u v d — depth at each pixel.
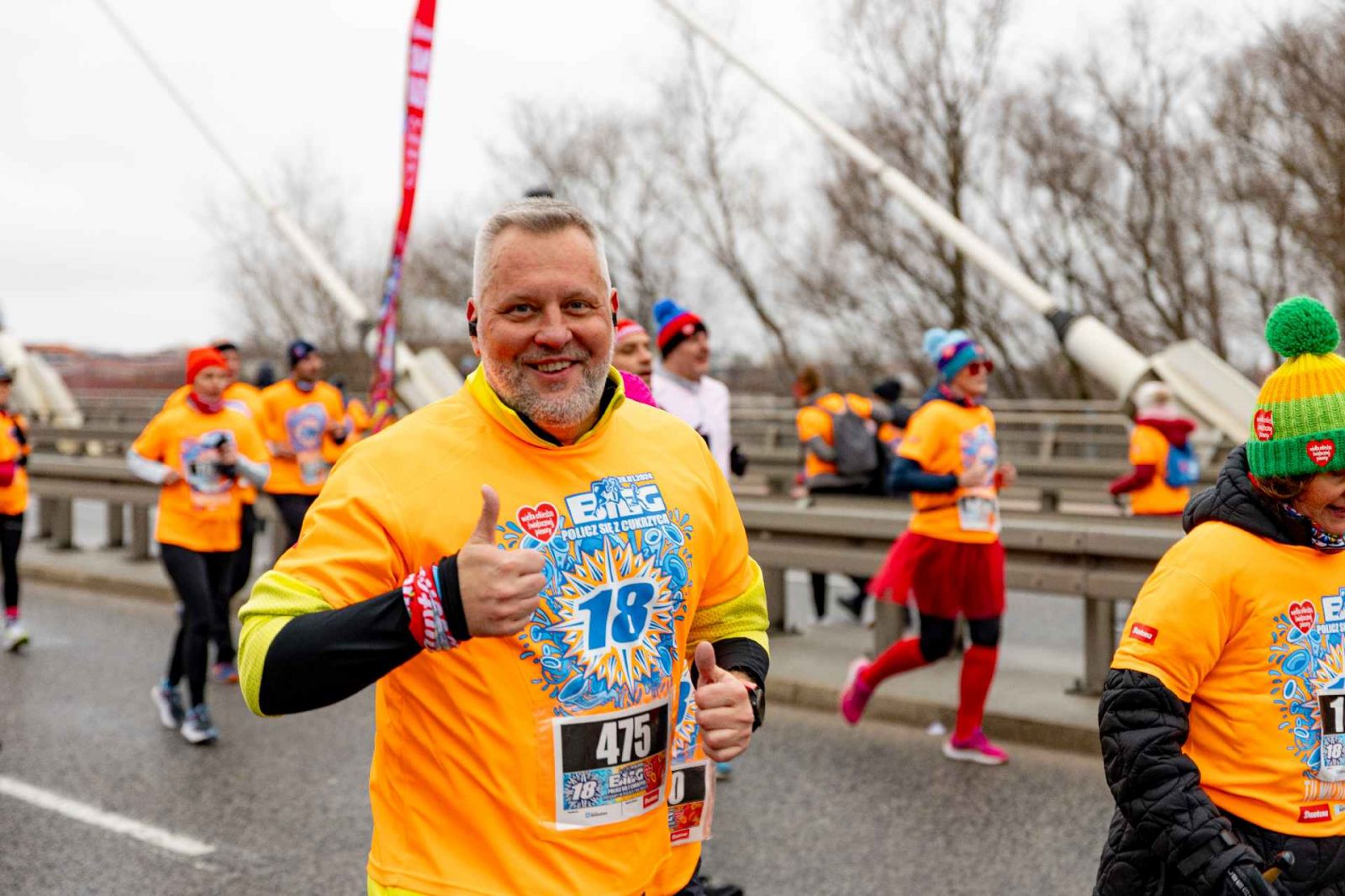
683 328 5.41
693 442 2.24
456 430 2.00
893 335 29.19
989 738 6.23
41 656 8.47
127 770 5.95
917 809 5.22
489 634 1.77
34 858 4.82
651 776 2.03
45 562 11.69
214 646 8.95
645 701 2.02
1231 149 22.55
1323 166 20.14
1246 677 2.27
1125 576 6.25
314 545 1.92
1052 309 12.77
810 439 9.56
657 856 2.05
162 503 6.60
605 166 31.86
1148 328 26.30
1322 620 2.28
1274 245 23.08
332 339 40.25
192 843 4.98
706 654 1.98
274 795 5.58
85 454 21.19
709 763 2.50
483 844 1.90
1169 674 2.25
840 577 11.34
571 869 1.92
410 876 1.91
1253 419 2.30
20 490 8.60
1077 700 6.45
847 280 29.19
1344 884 2.29
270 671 1.80
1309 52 19.95
